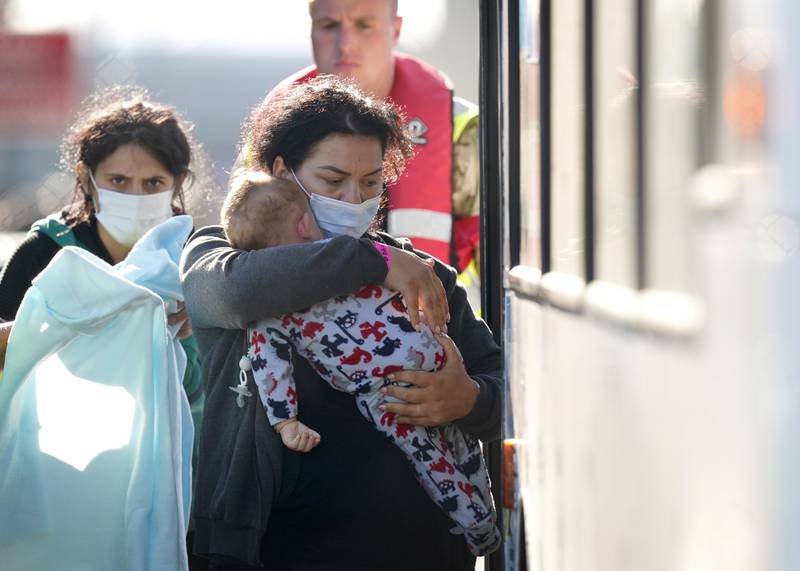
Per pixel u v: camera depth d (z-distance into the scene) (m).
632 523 4.50
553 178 7.18
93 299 10.98
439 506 10.40
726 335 3.27
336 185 10.40
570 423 6.09
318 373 10.32
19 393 11.13
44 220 14.65
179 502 11.13
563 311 6.36
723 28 3.35
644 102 4.45
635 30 4.63
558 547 6.54
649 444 4.22
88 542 11.10
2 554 11.04
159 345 11.21
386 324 10.19
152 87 37.66
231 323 10.12
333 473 10.13
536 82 8.05
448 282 11.25
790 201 2.90
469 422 10.72
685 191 3.81
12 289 14.34
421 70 18.05
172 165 14.43
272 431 10.11
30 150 35.41
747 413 3.12
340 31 17.67
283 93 11.18
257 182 10.49
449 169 17.59
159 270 12.11
